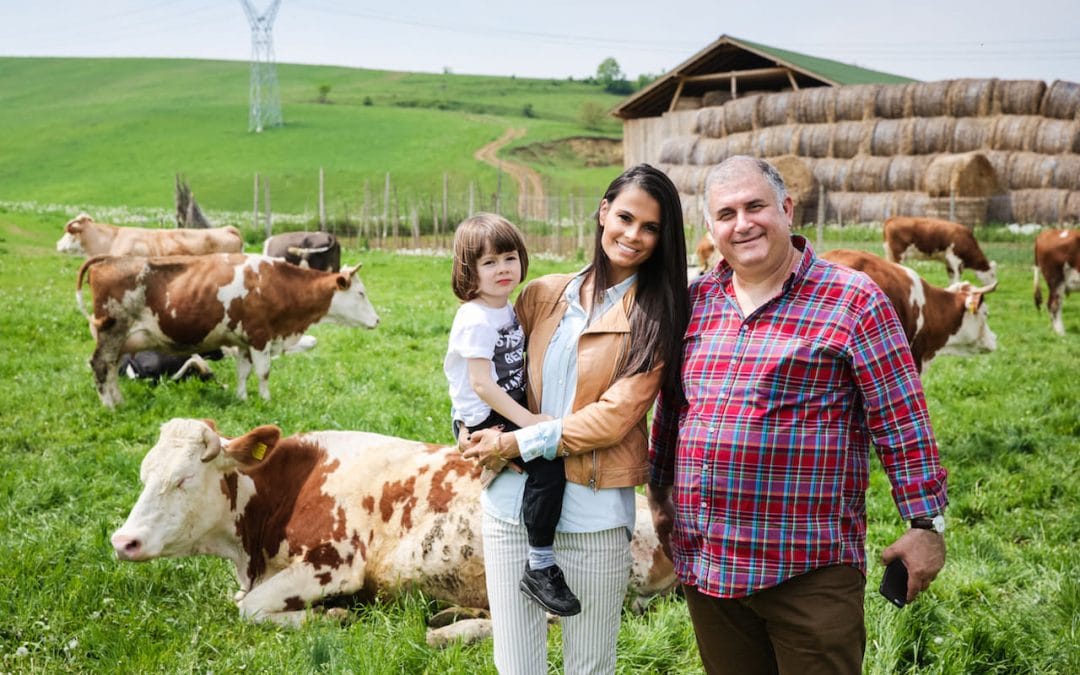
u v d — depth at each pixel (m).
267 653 4.31
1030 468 7.33
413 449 5.05
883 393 2.85
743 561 2.93
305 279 9.88
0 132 82.56
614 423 3.05
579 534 3.19
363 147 76.50
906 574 2.84
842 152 34.94
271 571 4.97
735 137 37.88
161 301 9.12
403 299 17.59
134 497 6.34
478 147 78.75
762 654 3.19
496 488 3.29
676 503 3.11
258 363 9.65
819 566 2.89
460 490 4.80
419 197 59.97
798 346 2.88
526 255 3.37
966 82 32.56
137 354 10.18
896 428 2.85
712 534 2.97
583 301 3.29
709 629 3.16
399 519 4.85
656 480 3.40
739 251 2.94
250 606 4.73
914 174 32.94
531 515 3.16
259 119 83.19
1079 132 30.38
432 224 42.12
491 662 4.25
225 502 4.82
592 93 138.12
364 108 98.25
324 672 4.15
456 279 3.34
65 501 6.38
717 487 2.95
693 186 38.19
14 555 5.28
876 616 4.55
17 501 6.23
